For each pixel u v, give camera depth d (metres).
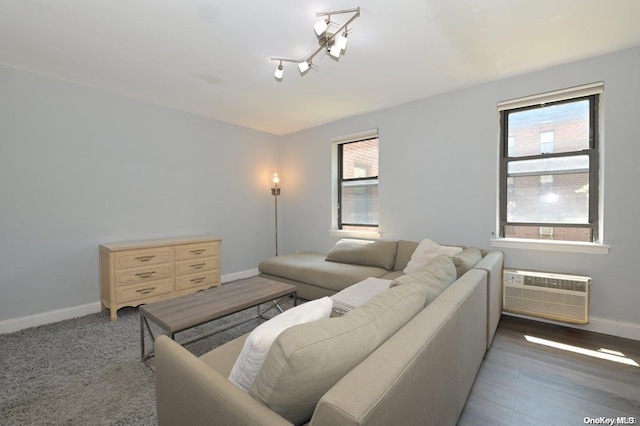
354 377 0.73
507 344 2.28
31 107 2.68
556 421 1.49
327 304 1.18
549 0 1.74
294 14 1.86
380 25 1.98
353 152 4.18
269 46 2.24
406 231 3.51
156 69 2.62
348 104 3.52
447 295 1.41
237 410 0.78
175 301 2.17
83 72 2.68
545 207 2.76
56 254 2.83
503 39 2.16
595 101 2.52
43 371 1.93
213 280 3.63
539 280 2.57
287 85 2.98
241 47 2.25
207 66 2.56
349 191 4.23
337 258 3.56
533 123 2.80
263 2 1.75
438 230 3.27
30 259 2.70
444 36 2.11
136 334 2.49
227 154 4.26
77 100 2.94
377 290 2.18
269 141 4.84
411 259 3.00
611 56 2.37
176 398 1.03
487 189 2.96
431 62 2.51
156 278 3.13
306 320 1.06
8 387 1.76
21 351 2.19
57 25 1.96
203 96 3.27
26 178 2.67
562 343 2.28
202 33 2.07
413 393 0.84
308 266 3.33
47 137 2.77
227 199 4.27
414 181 3.43
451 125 3.15
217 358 1.40
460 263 2.08
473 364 1.67
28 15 1.86
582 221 2.59
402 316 1.13
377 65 2.55
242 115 3.96
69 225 2.91
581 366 1.97
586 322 2.38
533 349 2.20
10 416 1.53
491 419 1.50
